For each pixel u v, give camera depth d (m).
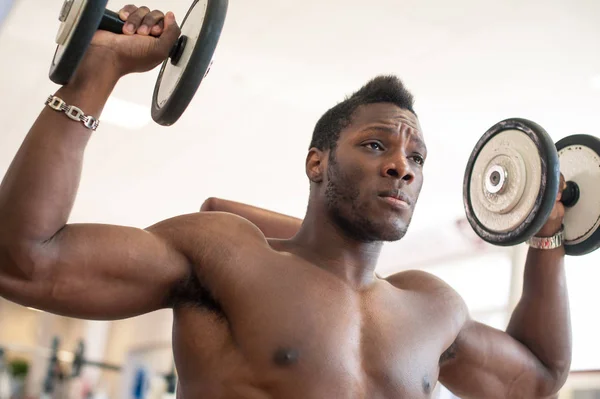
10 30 4.77
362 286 1.42
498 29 4.17
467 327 1.59
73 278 1.23
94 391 5.55
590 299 4.60
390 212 1.38
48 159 1.20
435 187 6.33
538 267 1.80
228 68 5.02
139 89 5.32
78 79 1.26
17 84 5.57
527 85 4.75
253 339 1.27
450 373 1.61
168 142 6.27
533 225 1.68
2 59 5.19
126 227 1.30
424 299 1.50
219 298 1.32
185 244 1.34
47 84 5.50
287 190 7.22
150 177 7.22
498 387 1.65
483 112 5.20
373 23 4.30
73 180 1.22
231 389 1.25
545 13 3.94
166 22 1.35
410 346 1.38
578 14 3.89
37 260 1.20
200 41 1.32
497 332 1.68
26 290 1.21
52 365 4.85
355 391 1.27
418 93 5.09
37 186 1.19
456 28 4.25
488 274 5.85
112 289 1.26
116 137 6.27
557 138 5.41
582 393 4.15
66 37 1.26
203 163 6.70
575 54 4.29
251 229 1.42
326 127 1.50
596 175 1.81
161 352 7.02
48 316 7.51
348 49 4.64
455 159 5.89
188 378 1.30
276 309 1.29
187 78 1.34
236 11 4.33
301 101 5.34
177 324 1.34
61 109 1.23
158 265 1.29
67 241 1.23
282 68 4.95
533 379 1.69
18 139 6.71
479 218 1.84
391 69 4.82
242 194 7.47
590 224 1.78
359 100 1.48
